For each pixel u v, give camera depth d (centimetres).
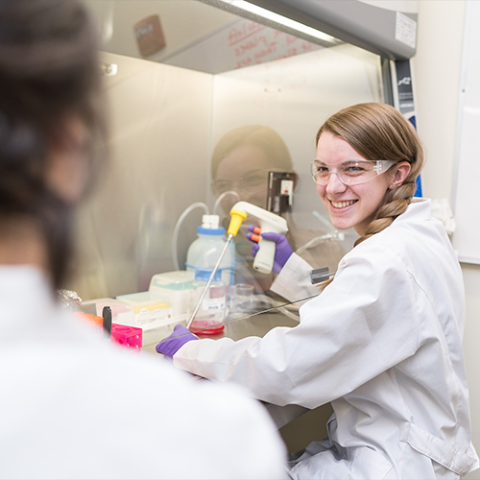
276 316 145
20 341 25
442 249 103
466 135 171
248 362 93
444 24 175
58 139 24
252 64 164
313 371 87
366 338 87
